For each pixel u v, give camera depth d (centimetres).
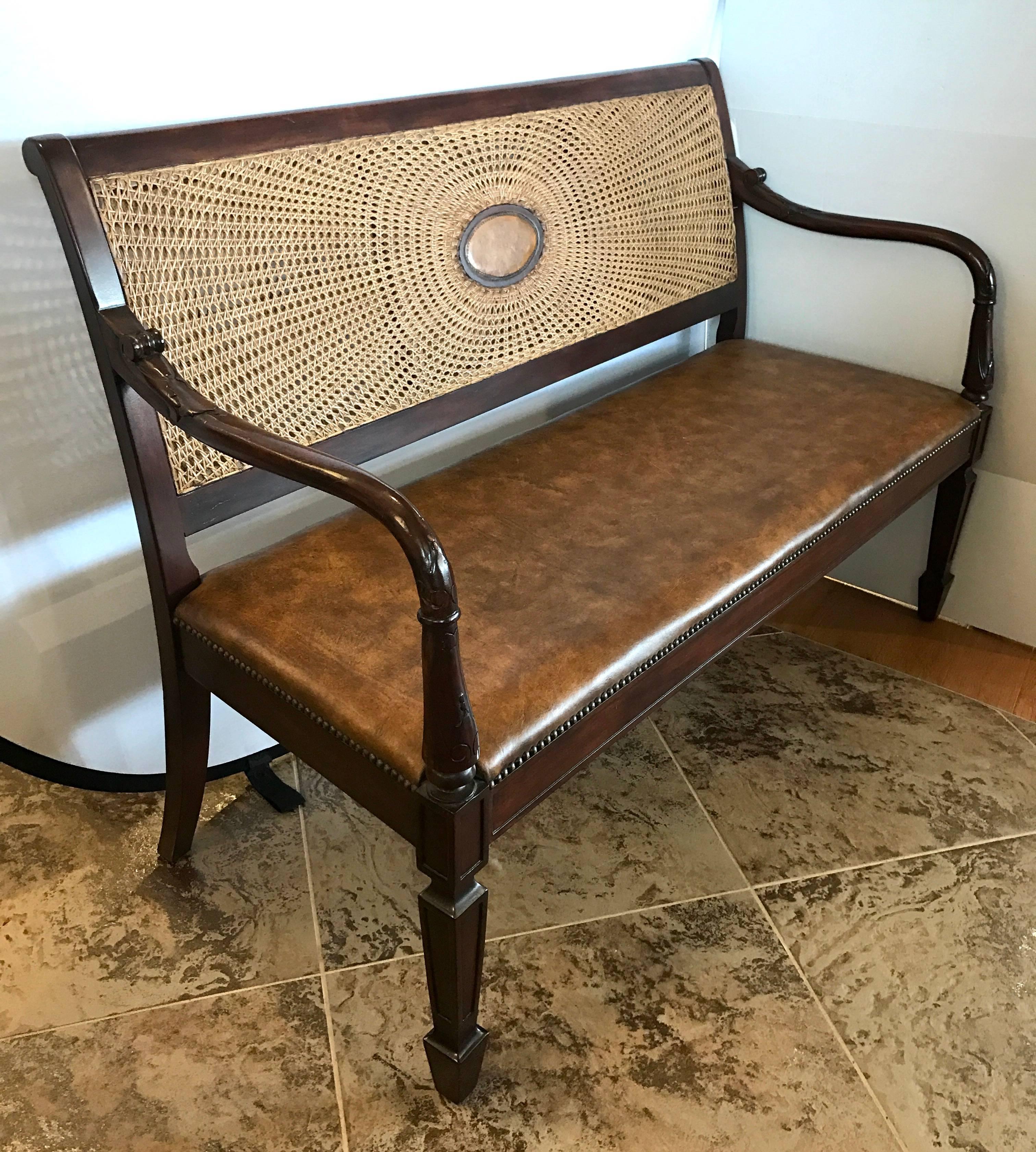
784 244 172
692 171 158
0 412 108
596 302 149
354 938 125
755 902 131
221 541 131
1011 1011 118
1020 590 173
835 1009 117
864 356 171
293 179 112
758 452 135
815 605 189
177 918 127
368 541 116
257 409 115
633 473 129
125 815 141
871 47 149
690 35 161
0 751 126
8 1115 106
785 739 157
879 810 145
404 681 95
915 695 167
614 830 141
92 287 97
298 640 101
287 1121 106
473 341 135
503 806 93
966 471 160
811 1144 104
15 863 134
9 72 96
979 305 148
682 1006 118
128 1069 110
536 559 112
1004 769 152
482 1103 108
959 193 150
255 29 111
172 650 112
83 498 118
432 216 125
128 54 103
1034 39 134
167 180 102
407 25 124
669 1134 105
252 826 140
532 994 119
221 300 109
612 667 99
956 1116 107
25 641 121
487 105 129
